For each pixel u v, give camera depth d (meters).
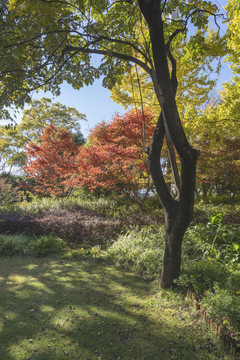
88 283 4.12
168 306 3.30
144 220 7.05
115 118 9.08
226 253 4.39
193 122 7.35
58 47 4.49
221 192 15.49
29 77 4.38
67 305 3.35
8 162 21.77
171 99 3.09
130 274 4.55
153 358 2.34
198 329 2.77
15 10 3.81
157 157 3.82
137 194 10.23
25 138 22.95
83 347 2.49
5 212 8.70
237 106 6.45
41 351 2.42
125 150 8.40
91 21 4.54
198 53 4.55
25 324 2.88
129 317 3.05
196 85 8.56
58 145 11.66
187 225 3.52
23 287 3.91
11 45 4.03
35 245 5.93
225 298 2.73
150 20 2.92
